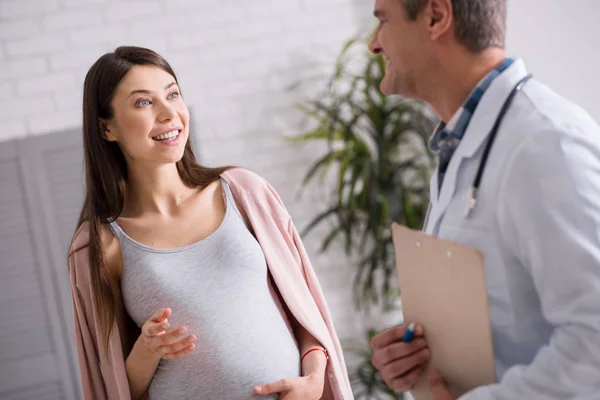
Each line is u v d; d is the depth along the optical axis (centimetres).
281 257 180
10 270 364
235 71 380
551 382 100
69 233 370
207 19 376
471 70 118
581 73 334
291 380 163
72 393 373
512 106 113
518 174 106
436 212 125
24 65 359
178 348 152
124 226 176
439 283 117
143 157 171
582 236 99
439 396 118
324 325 180
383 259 376
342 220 377
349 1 390
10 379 365
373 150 393
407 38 120
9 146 359
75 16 362
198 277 169
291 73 386
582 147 103
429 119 372
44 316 369
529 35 337
